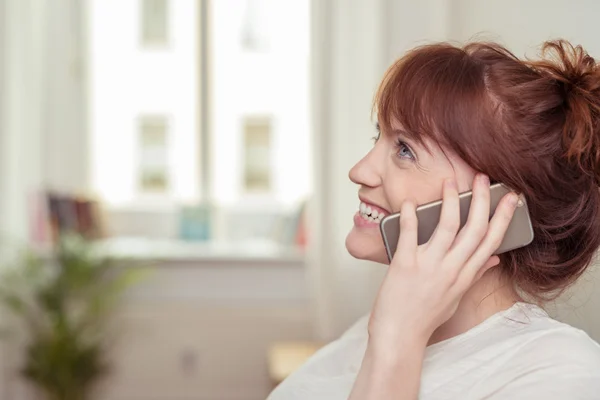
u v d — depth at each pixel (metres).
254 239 4.10
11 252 3.64
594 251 0.97
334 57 3.45
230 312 3.82
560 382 0.85
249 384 3.84
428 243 0.88
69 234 3.70
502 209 0.88
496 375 0.90
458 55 0.94
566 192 0.93
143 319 3.81
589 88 0.92
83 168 4.02
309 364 1.18
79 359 3.55
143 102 4.05
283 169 4.10
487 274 0.97
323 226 3.46
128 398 3.82
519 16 1.96
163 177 4.09
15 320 3.70
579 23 1.83
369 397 0.85
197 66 4.06
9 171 3.63
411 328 0.87
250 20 4.06
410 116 0.92
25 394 3.73
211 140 4.09
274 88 4.07
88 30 4.01
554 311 1.33
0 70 3.62
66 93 4.00
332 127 3.45
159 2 4.04
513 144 0.90
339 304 3.45
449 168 0.93
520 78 0.92
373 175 0.98
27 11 3.69
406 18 3.25
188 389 3.84
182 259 3.78
